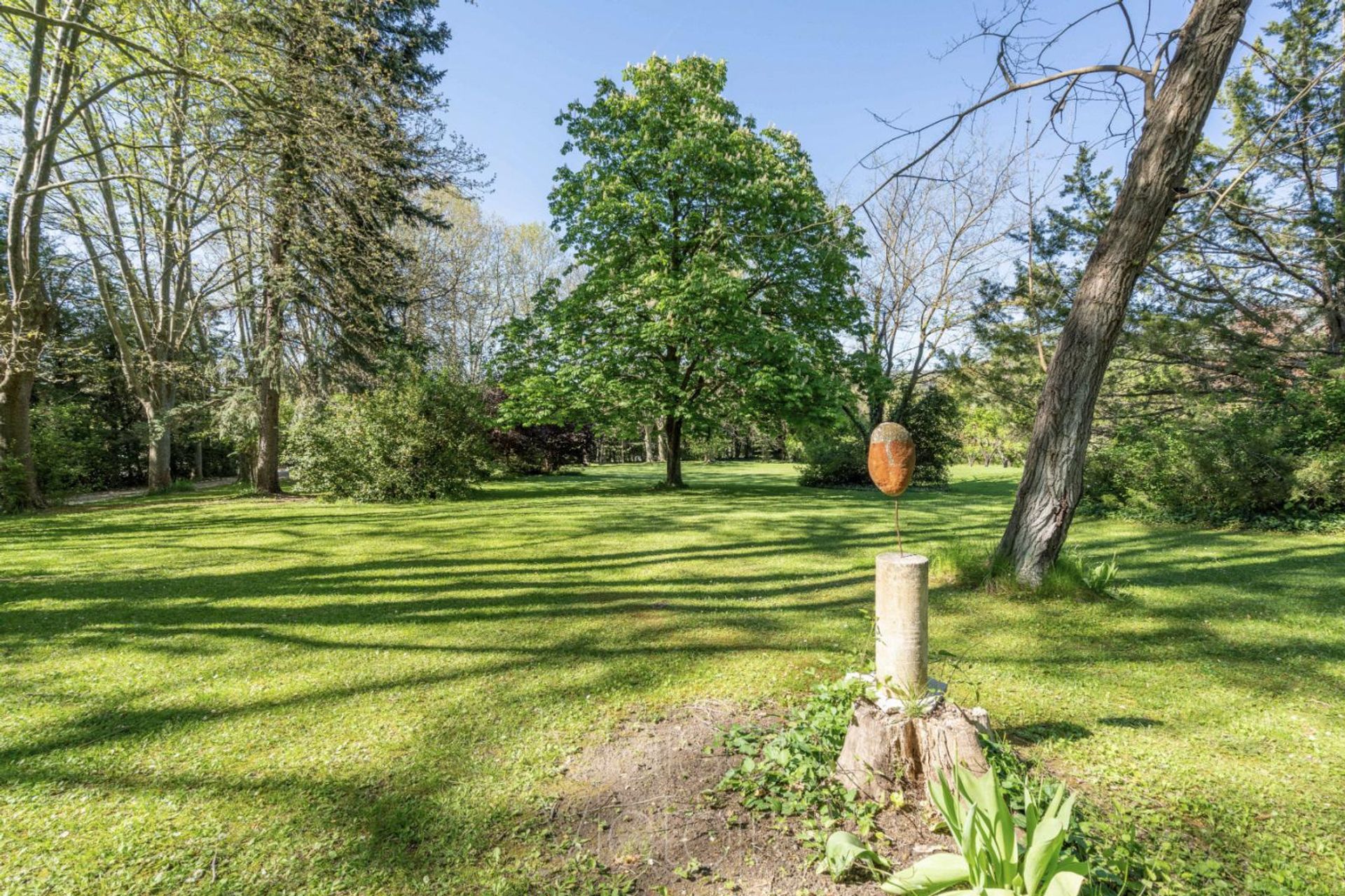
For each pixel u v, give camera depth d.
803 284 16.12
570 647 4.48
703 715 3.39
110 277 20.92
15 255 11.95
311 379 15.28
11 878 2.09
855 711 2.62
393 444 14.43
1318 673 3.91
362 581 6.42
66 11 11.61
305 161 11.05
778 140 16.31
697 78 15.52
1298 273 11.76
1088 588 5.56
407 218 16.20
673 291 14.28
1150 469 10.85
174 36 11.38
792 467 33.97
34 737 3.12
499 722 3.31
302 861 2.20
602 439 37.00
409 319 18.78
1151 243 5.10
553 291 17.23
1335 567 6.77
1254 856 2.20
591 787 2.69
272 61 10.61
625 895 2.03
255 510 12.76
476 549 8.28
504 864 2.20
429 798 2.61
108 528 10.17
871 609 5.38
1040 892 1.74
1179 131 4.82
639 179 15.51
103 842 2.29
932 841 2.25
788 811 2.41
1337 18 11.47
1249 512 9.84
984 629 4.80
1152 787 2.65
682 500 14.72
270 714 3.40
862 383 17.05
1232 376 12.81
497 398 22.95
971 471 30.56
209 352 17.28
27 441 12.69
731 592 6.04
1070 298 13.52
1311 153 11.38
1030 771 2.74
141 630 4.82
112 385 24.64
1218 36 4.68
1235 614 5.10
